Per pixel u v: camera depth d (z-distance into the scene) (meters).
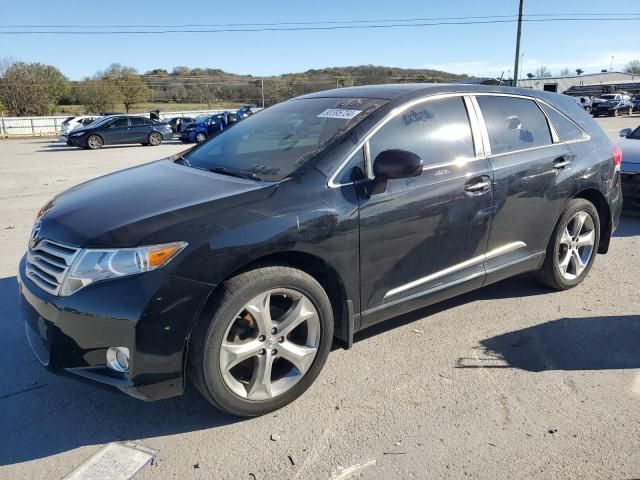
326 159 3.19
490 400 3.13
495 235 3.96
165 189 3.18
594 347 3.74
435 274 3.66
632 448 2.71
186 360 2.76
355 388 3.28
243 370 3.11
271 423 2.96
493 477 2.52
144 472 2.60
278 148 3.52
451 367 3.50
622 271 5.27
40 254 2.95
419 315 4.27
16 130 41.19
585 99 42.84
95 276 2.64
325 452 2.71
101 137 23.64
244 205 2.88
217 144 4.08
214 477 2.56
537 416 2.97
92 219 2.88
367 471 2.58
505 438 2.79
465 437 2.81
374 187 3.24
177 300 2.63
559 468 2.57
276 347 2.98
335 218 3.07
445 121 3.73
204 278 2.68
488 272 3.98
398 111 3.52
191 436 2.86
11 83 55.78
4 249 6.09
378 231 3.26
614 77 77.25
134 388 2.66
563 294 4.67
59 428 2.94
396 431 2.87
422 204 3.43
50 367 2.79
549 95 4.59
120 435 2.88
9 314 4.31
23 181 12.00
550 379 3.35
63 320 2.68
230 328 2.82
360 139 3.29
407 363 3.55
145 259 2.61
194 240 2.68
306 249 2.97
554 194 4.29
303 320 3.05
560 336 3.90
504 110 4.11
